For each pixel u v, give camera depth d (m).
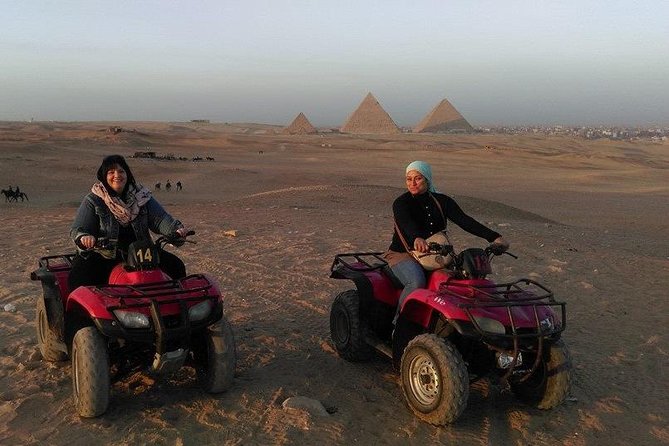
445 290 5.30
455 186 71.00
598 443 5.03
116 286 5.21
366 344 6.49
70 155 94.62
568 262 12.57
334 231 15.40
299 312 8.45
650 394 6.06
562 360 5.27
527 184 76.94
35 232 14.66
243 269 10.87
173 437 4.89
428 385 5.19
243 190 63.81
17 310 8.32
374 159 122.62
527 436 5.10
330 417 5.31
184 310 5.11
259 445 4.79
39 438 4.86
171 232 5.71
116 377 5.60
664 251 18.30
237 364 6.52
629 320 8.62
